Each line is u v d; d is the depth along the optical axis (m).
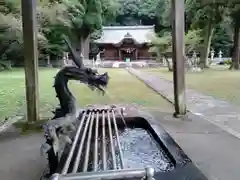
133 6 39.28
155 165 2.57
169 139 3.04
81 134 3.01
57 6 15.91
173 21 4.48
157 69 24.66
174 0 4.42
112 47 35.31
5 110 5.68
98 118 3.90
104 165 2.21
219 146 3.13
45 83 11.31
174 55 4.57
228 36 26.52
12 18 12.02
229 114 5.08
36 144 3.29
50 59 23.80
